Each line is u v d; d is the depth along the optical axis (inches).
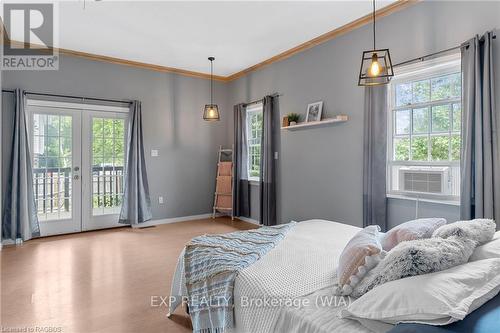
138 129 209.8
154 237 183.8
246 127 231.3
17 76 174.4
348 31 151.9
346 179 153.9
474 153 106.0
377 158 136.9
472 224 60.6
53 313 92.3
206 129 246.4
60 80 186.5
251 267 71.2
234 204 235.3
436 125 122.9
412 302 42.3
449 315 39.1
